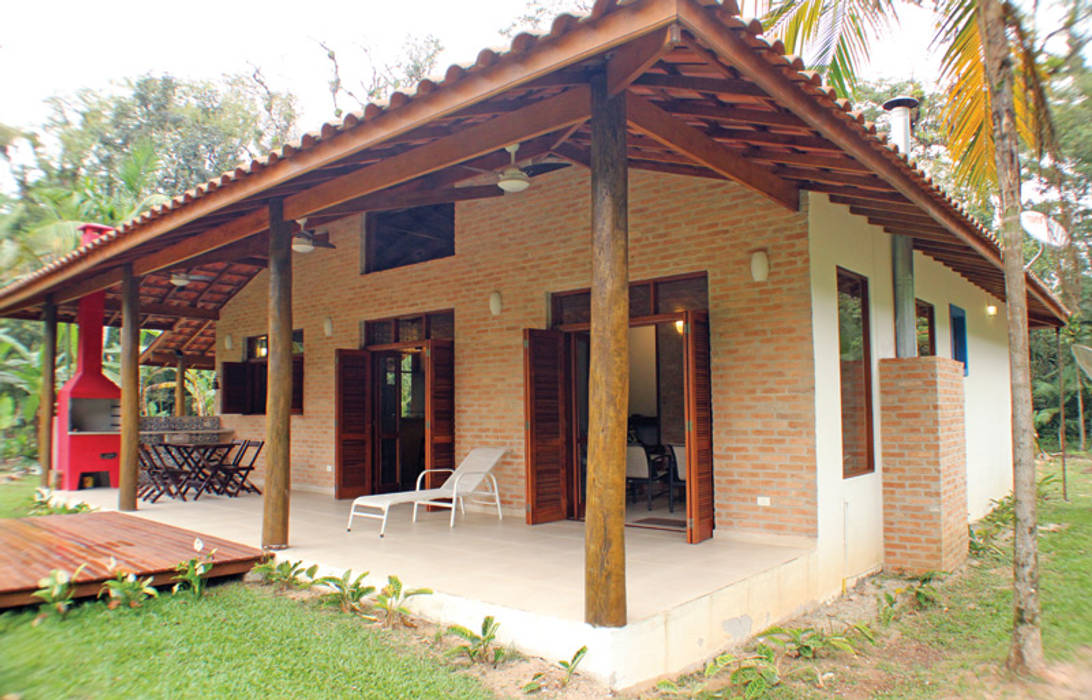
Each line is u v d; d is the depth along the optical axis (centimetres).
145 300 1233
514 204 830
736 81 400
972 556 774
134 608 495
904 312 764
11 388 1795
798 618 553
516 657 414
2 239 1664
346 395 984
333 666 396
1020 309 462
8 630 453
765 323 625
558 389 782
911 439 687
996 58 472
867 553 671
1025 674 446
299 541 656
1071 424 2169
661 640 409
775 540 612
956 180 720
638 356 1191
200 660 403
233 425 1269
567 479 788
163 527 722
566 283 777
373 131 441
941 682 438
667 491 1034
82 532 688
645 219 710
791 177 574
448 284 897
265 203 663
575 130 531
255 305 1231
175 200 612
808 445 596
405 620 469
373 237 1031
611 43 322
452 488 762
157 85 2561
